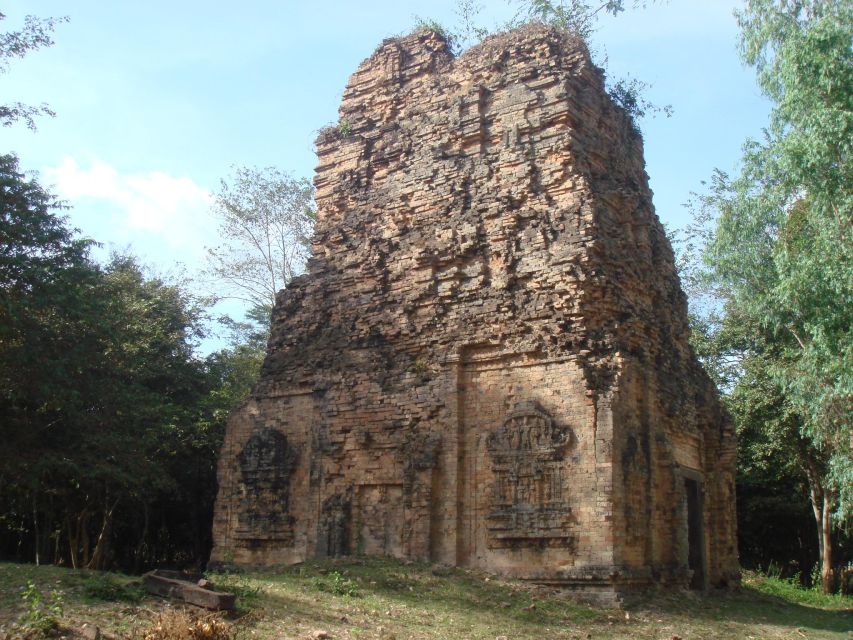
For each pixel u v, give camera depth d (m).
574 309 18.83
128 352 30.94
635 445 18.25
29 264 23.42
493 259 20.52
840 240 21.00
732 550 22.52
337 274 23.70
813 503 33.53
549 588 17.25
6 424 25.45
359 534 20.69
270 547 22.42
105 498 31.73
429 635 13.01
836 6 23.52
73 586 12.83
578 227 19.53
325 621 13.07
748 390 33.62
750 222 26.75
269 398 23.78
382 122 24.41
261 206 42.31
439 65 24.05
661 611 16.66
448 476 19.42
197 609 12.41
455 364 20.11
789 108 21.95
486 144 21.83
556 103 20.80
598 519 17.17
